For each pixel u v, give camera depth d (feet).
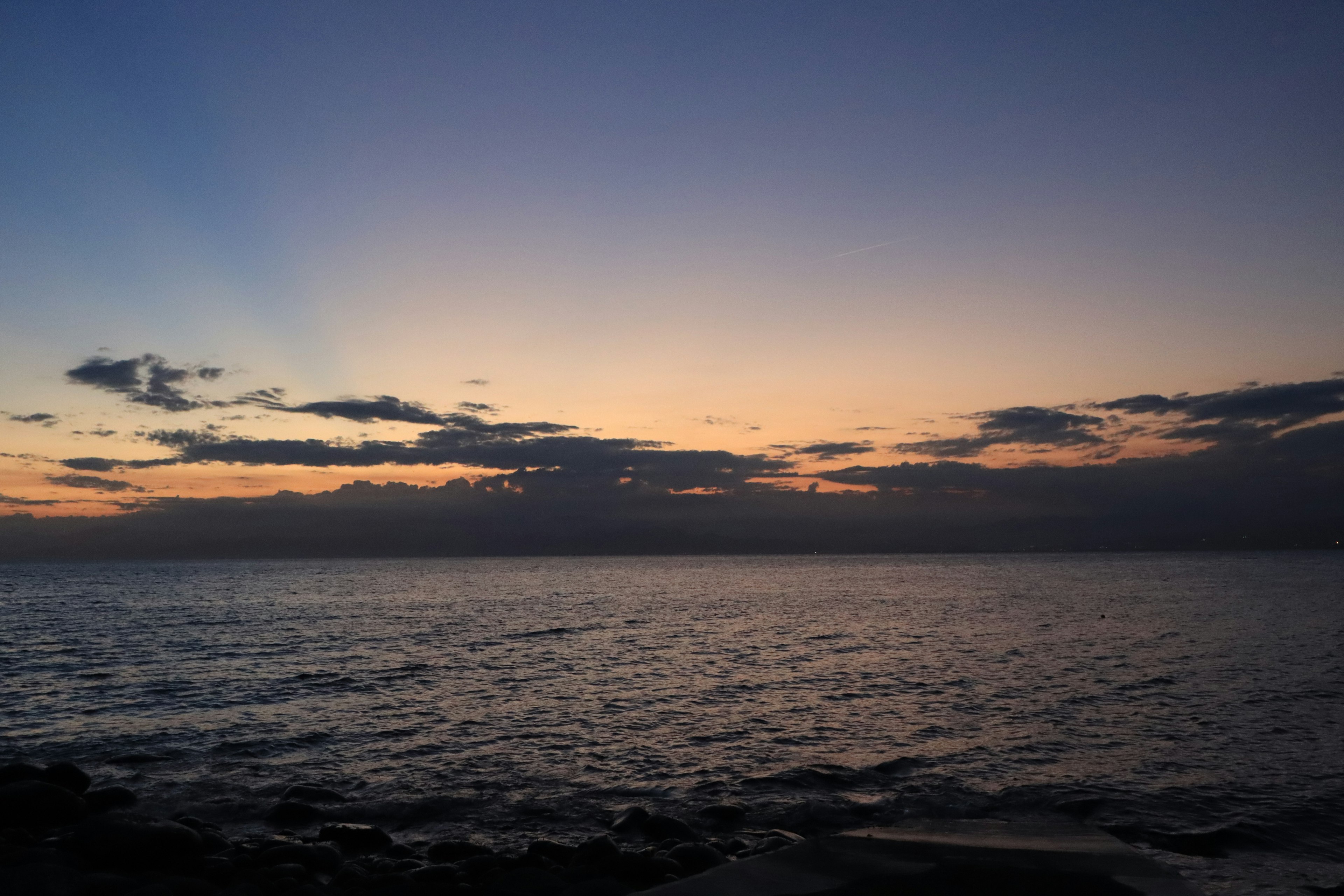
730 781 49.01
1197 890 22.81
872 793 46.42
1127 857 25.72
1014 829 29.43
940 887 23.20
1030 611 192.24
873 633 143.33
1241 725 63.41
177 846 31.94
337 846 35.37
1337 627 144.66
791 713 70.85
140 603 256.32
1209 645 118.01
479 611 215.31
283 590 350.84
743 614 197.98
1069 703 73.67
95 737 61.98
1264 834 37.78
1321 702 73.00
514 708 73.72
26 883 24.25
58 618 189.37
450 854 34.55
